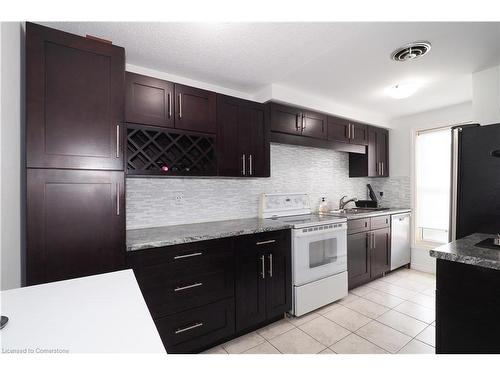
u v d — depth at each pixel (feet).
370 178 13.12
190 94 6.61
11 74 4.08
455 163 5.73
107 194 4.61
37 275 4.04
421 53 6.07
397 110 10.86
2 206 3.84
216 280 5.91
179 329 5.37
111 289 2.76
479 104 7.07
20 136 4.34
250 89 8.45
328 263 8.00
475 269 3.92
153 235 5.79
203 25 5.03
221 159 7.13
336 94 8.91
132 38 5.45
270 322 7.07
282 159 9.96
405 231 11.34
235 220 8.48
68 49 4.33
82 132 4.42
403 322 7.00
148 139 6.16
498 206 5.21
